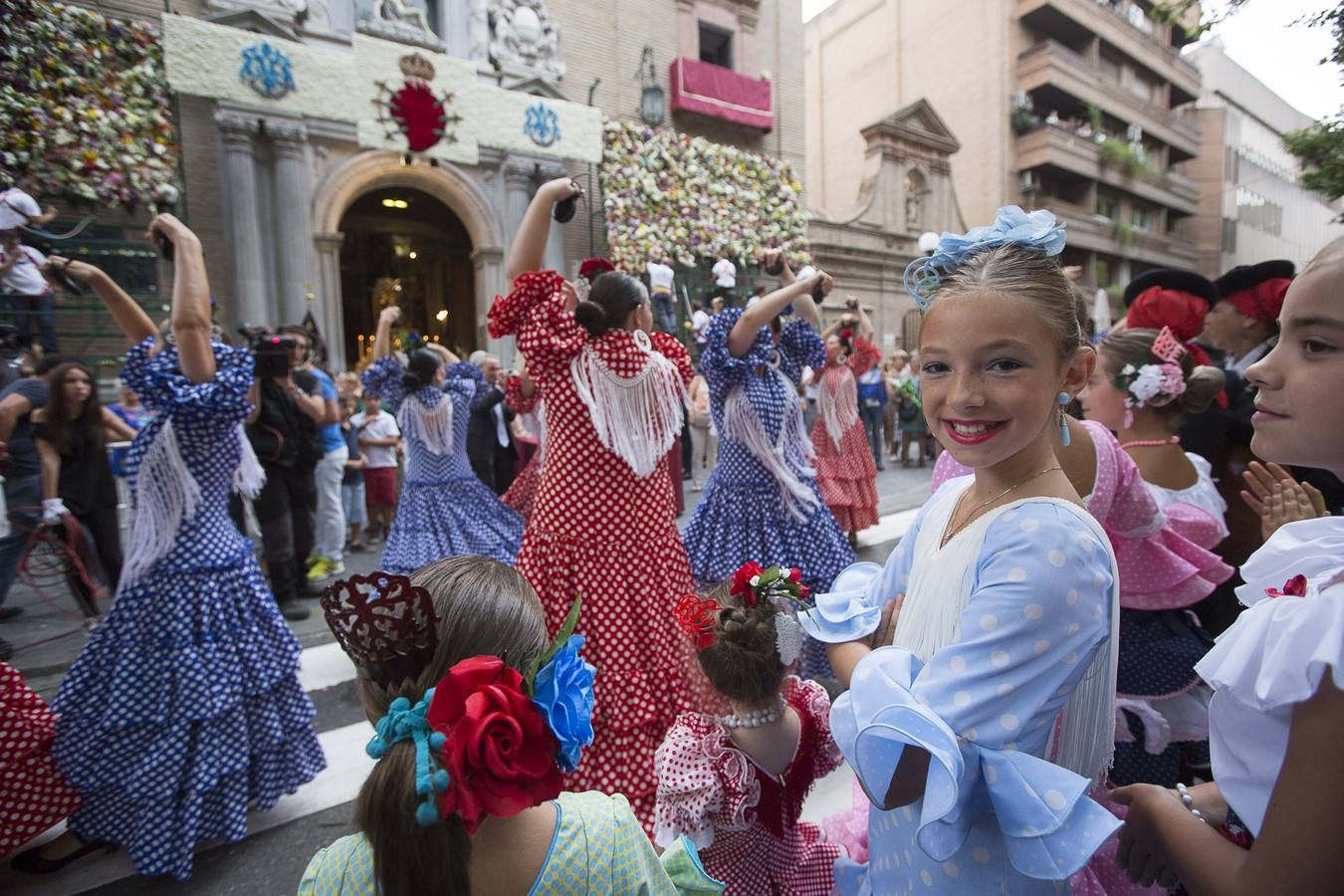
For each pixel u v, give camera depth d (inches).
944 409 35.7
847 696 35.5
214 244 356.5
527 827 32.7
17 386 146.6
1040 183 829.8
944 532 41.3
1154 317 86.6
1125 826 36.0
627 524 81.0
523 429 225.0
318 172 375.2
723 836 57.4
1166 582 63.9
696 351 468.4
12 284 218.1
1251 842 32.5
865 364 190.1
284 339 151.9
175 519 79.0
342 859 31.6
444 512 150.4
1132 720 64.4
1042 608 31.2
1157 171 938.1
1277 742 28.3
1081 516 34.3
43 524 138.7
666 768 56.7
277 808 88.1
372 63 346.9
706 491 123.1
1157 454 74.1
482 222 427.8
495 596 35.4
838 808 83.4
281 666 84.0
